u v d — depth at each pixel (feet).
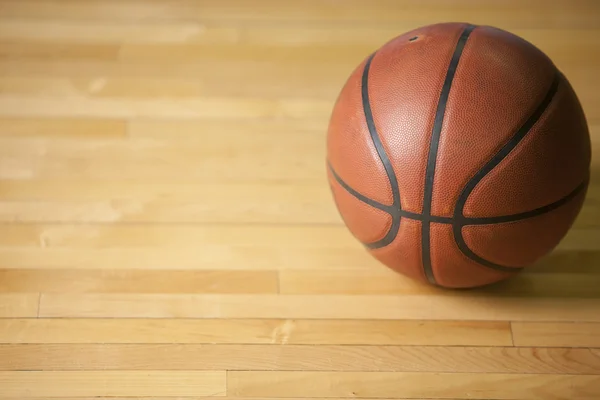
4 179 7.84
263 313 6.84
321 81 8.92
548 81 5.83
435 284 6.67
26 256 7.22
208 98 8.70
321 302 6.92
